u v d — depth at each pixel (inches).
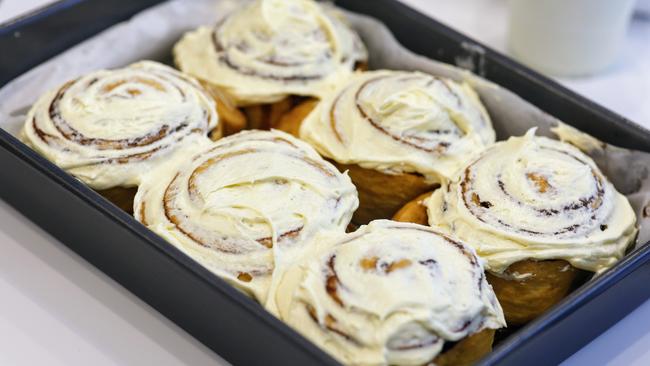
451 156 21.4
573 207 19.9
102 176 20.4
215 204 19.3
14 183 20.6
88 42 24.1
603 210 20.1
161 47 24.9
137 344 19.2
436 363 17.6
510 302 19.9
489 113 23.1
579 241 19.5
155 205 19.8
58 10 23.6
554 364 18.7
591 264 19.6
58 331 19.4
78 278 20.2
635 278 18.9
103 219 19.0
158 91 21.8
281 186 19.8
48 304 19.8
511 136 22.4
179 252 18.3
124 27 24.4
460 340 17.7
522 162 20.6
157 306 19.6
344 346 17.3
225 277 18.5
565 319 17.9
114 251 19.4
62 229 20.3
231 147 20.6
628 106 25.9
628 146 21.5
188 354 19.1
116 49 24.2
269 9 23.8
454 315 17.6
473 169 20.7
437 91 22.1
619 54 27.3
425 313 17.3
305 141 21.9
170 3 25.1
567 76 26.6
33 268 20.3
